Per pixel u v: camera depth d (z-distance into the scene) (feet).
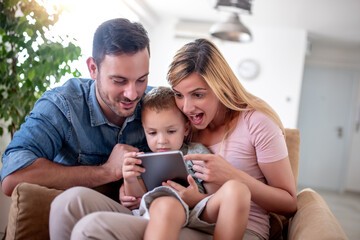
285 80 16.81
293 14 14.35
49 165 3.81
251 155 4.05
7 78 5.87
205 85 3.92
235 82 4.10
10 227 3.45
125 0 12.57
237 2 8.26
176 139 4.35
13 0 5.67
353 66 19.40
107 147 4.64
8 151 3.90
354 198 17.25
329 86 19.72
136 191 3.98
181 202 3.29
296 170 5.01
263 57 16.93
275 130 3.92
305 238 3.17
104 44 3.86
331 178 19.72
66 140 4.32
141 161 3.66
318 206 3.89
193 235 3.46
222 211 3.14
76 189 3.26
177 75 3.91
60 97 4.29
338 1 12.29
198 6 14.60
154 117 4.28
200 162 3.78
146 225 3.06
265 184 3.78
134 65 3.85
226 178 3.63
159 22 17.37
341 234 3.01
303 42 16.63
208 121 4.12
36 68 5.94
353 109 19.48
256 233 3.79
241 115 4.13
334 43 18.44
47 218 3.48
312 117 19.92
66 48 6.35
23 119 6.10
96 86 4.32
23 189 3.45
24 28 5.76
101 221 2.77
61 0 6.37
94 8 10.62
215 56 3.99
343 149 19.61
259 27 16.89
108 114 4.55
